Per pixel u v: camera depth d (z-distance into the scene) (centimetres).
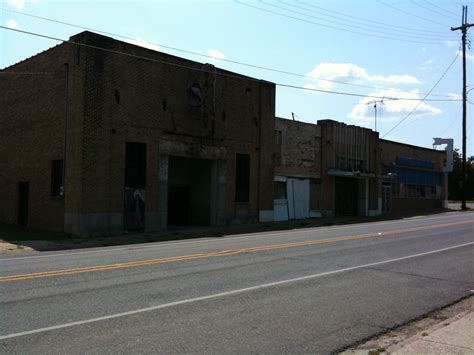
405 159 4641
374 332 670
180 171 2878
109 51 2239
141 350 566
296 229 2555
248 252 1423
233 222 2881
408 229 2338
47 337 607
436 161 5169
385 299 865
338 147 3797
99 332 631
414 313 777
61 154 2283
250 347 590
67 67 2258
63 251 1584
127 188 2312
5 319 684
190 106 2619
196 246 1625
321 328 680
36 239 2000
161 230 2453
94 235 2164
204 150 2698
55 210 2306
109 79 2242
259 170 3052
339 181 3853
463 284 1016
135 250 1529
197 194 2883
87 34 2162
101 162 2205
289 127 3378
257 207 3036
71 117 2202
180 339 612
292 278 1027
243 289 909
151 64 2423
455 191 9362
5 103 2791
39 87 2486
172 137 2522
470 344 596
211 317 716
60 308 745
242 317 722
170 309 754
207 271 1089
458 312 796
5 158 2756
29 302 781
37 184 2456
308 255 1373
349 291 920
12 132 2703
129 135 2320
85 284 928
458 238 1902
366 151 4100
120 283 941
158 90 2456
